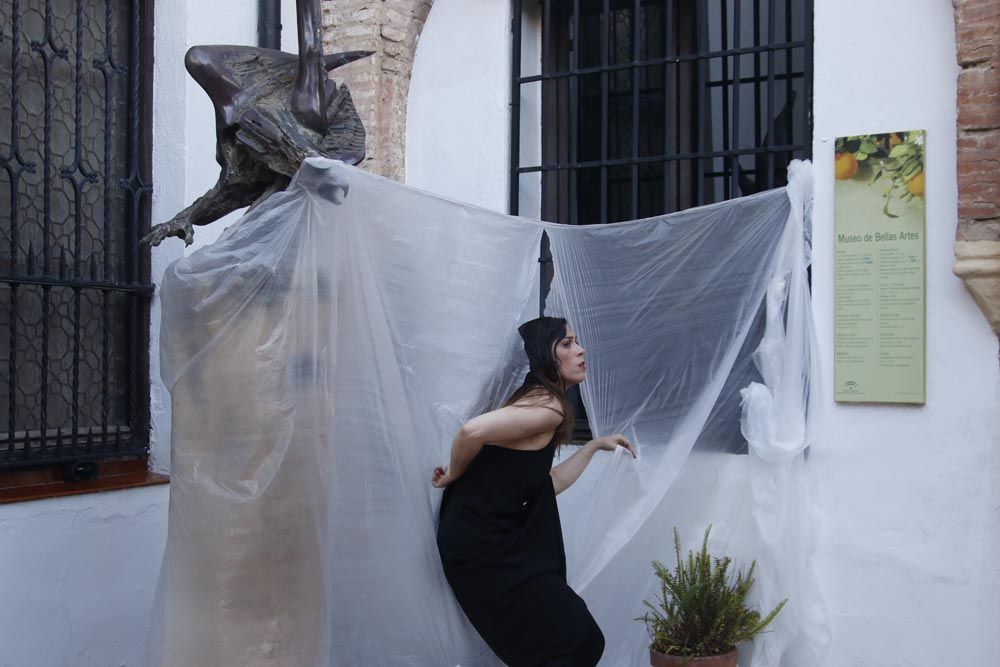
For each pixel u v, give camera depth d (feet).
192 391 9.61
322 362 9.66
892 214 12.94
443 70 16.88
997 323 12.30
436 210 10.87
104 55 14.29
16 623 11.69
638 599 13.03
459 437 10.35
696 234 12.61
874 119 13.20
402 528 10.16
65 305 13.62
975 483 12.48
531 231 12.10
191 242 10.77
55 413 13.46
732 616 12.18
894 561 12.84
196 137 14.75
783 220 12.42
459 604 10.69
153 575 13.60
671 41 15.05
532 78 16.24
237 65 10.72
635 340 12.85
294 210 9.64
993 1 12.13
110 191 14.20
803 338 12.43
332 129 10.75
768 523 12.39
